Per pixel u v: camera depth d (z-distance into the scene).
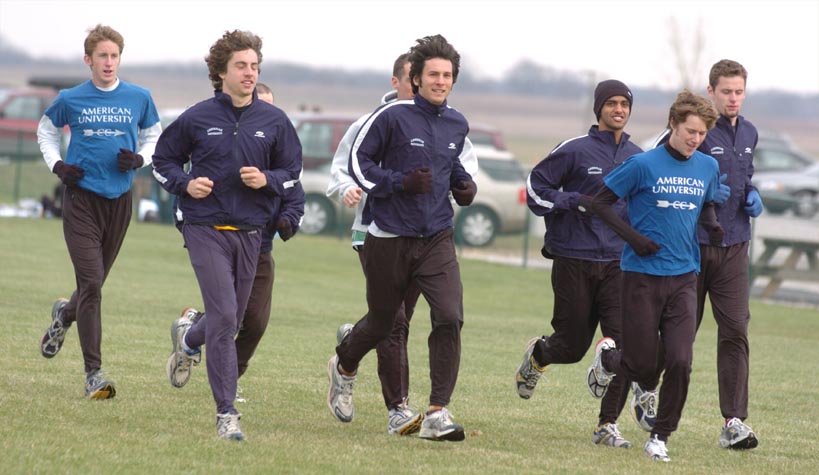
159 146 25.11
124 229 29.28
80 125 28.59
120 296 50.50
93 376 27.59
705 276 27.83
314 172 88.00
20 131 97.81
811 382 39.41
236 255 25.11
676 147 24.84
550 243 27.77
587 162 27.42
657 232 24.83
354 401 30.41
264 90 30.52
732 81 27.84
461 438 24.16
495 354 41.47
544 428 28.34
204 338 27.23
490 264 77.81
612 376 26.56
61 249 67.38
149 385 30.05
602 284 27.39
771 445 27.95
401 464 22.52
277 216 27.11
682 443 27.53
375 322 25.70
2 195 101.06
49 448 21.53
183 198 25.02
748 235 27.94
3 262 59.31
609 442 26.59
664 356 25.53
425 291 24.94
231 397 24.11
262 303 28.33
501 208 85.69
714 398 34.78
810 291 68.94
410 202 24.64
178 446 22.55
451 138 25.12
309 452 23.02
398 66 27.59
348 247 80.88
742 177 27.91
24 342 35.53
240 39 24.83
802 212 114.00
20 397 26.84
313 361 36.62
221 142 24.77
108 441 22.53
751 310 63.47
